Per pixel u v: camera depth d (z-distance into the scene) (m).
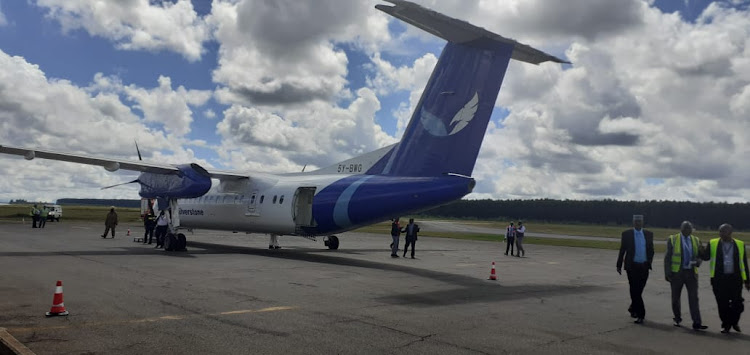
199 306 8.08
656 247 33.88
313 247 23.14
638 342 6.62
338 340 6.19
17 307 7.62
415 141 13.77
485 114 12.13
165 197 18.59
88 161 16.77
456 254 22.16
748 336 7.17
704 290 12.51
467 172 12.34
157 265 13.59
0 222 42.75
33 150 15.44
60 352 5.37
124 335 6.14
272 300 8.80
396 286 11.04
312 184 16.69
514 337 6.63
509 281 12.82
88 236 26.02
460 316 7.92
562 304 9.45
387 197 14.01
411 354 5.67
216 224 20.91
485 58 12.27
